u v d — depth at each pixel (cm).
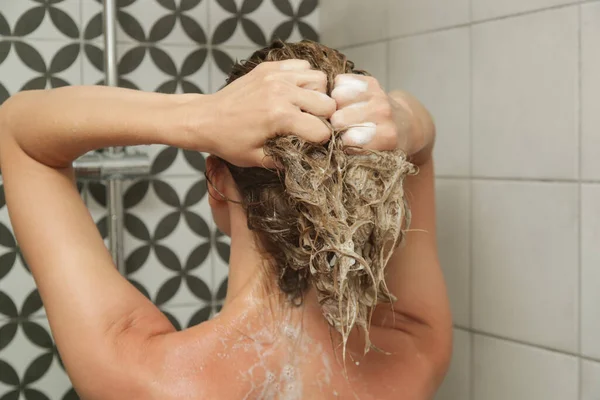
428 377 70
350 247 50
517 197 106
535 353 104
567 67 97
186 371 58
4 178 63
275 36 150
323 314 60
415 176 76
